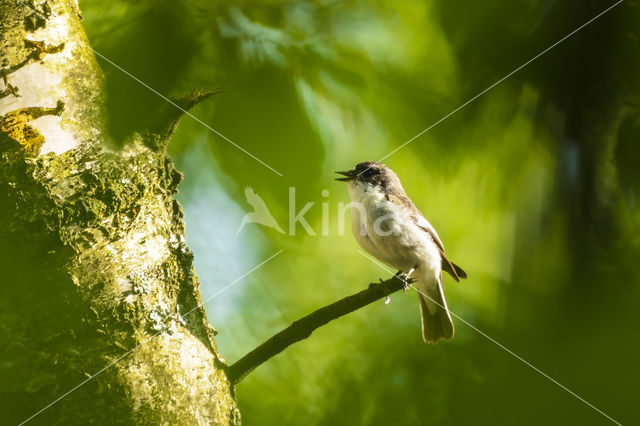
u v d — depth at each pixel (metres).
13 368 3.53
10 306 3.61
